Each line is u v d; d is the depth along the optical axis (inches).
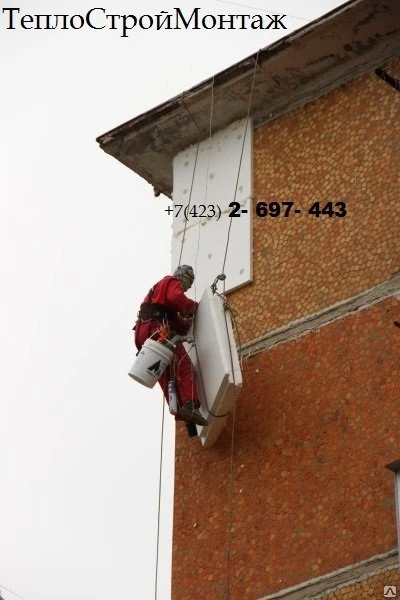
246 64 730.8
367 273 670.5
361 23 704.4
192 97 746.8
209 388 669.9
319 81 731.4
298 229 705.6
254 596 634.2
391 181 684.1
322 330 673.6
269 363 684.7
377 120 701.9
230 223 729.6
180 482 687.1
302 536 633.6
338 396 653.9
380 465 625.3
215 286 693.3
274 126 740.0
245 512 657.6
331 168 708.0
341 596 609.9
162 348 668.7
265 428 670.5
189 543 666.8
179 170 765.3
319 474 642.2
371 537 613.6
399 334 646.5
